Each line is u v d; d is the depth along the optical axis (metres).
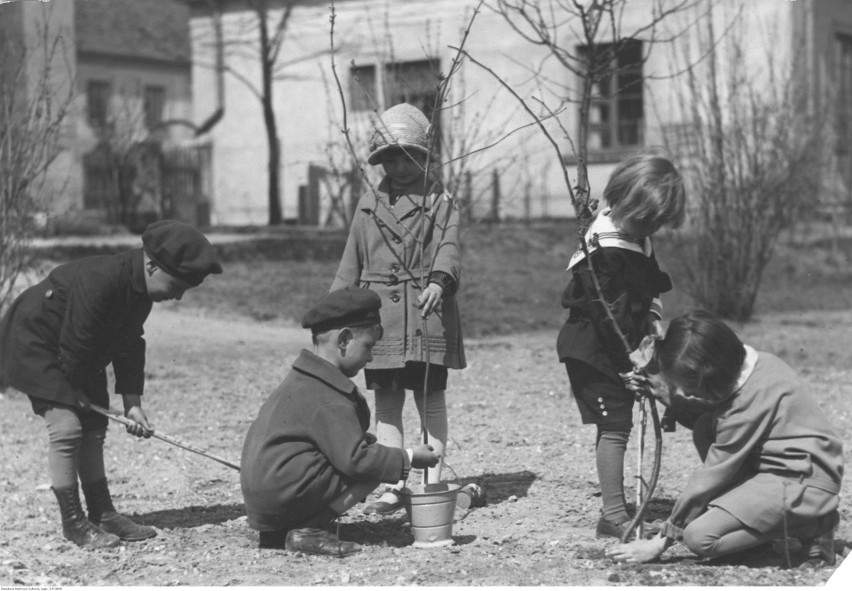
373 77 22.72
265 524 4.48
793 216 15.98
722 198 12.34
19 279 11.29
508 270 16.14
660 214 4.46
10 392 8.72
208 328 11.80
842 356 9.91
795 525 4.14
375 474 4.37
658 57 19.34
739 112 14.48
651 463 6.04
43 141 9.20
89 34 35.16
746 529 4.11
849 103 21.16
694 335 4.12
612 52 7.67
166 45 35.31
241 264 16.20
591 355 4.54
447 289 4.96
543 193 21.36
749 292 12.51
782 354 10.03
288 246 17.69
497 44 20.72
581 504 5.27
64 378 4.58
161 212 24.00
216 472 6.16
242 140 24.97
